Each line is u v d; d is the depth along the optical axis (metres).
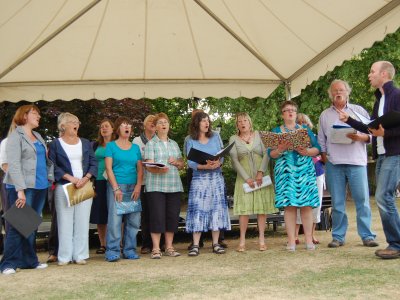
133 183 5.65
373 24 5.04
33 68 6.42
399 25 4.70
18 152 4.84
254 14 5.67
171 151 5.77
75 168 5.34
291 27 5.73
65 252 5.32
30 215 4.80
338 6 5.00
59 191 5.30
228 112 12.49
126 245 5.69
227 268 4.68
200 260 5.27
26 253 5.07
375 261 4.58
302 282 3.85
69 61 6.41
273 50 6.35
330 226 8.02
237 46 6.45
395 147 4.55
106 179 6.11
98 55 6.39
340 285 3.67
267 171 5.93
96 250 6.88
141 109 11.94
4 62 6.10
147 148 5.68
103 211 6.16
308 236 5.65
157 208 5.61
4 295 3.83
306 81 6.63
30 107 5.07
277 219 7.82
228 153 5.77
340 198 5.79
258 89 7.21
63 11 5.31
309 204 5.51
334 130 5.41
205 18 5.94
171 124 14.32
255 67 6.86
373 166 17.98
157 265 5.06
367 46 5.21
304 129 5.29
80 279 4.41
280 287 3.71
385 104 4.78
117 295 3.67
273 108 12.24
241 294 3.55
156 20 5.91
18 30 5.47
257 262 4.94
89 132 12.27
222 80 7.14
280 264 4.73
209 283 3.99
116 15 5.73
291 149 5.43
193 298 3.49
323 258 4.93
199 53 6.58
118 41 6.19
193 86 7.15
